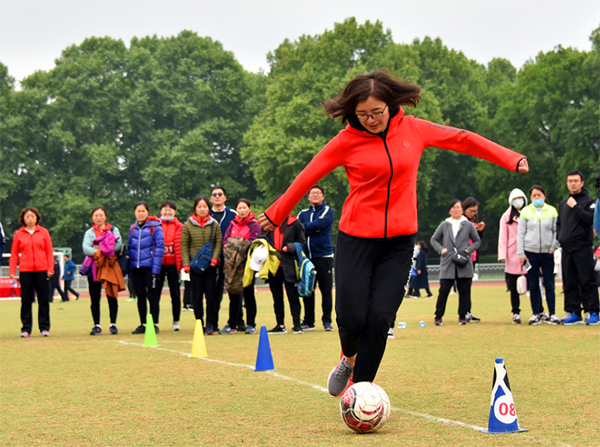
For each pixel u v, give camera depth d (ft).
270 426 12.75
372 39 132.05
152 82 150.20
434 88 143.13
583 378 17.49
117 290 33.78
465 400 15.02
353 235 13.15
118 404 15.31
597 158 122.21
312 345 26.32
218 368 20.59
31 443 11.82
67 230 141.18
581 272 31.73
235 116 156.56
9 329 38.29
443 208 152.56
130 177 153.38
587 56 125.18
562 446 10.71
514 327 31.71
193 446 11.34
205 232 32.40
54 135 143.23
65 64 151.02
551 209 32.89
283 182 126.31
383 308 12.64
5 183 142.72
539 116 131.44
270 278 32.01
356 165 12.91
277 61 157.79
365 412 11.85
